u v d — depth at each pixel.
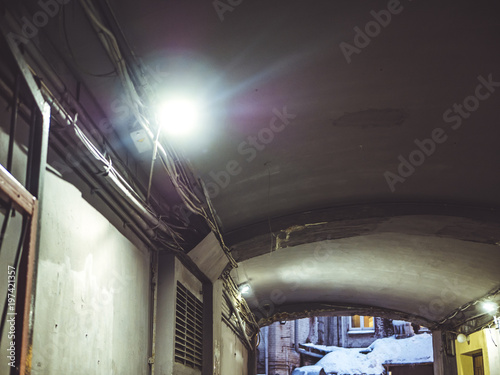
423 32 4.80
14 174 3.03
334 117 6.05
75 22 3.43
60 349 3.49
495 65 5.27
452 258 10.58
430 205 8.13
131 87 3.97
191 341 7.12
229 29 4.39
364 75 5.36
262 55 4.82
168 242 5.96
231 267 8.81
